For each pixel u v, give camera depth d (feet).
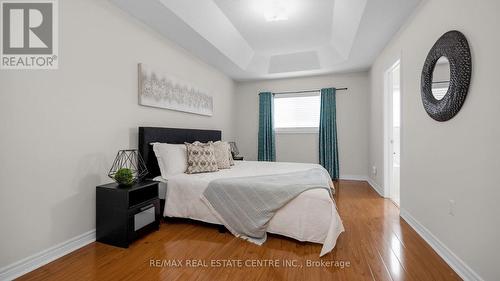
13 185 4.94
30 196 5.23
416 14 7.46
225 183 7.42
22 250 5.08
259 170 9.62
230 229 7.17
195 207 7.68
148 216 7.15
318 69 14.62
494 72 4.20
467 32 4.92
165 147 8.72
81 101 6.38
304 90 16.42
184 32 9.37
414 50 7.60
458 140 5.24
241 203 7.07
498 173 4.12
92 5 6.65
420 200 7.13
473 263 4.74
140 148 8.34
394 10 7.64
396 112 12.53
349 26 9.63
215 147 10.38
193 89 11.69
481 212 4.52
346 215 8.81
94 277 4.98
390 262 5.54
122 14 7.68
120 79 7.64
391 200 10.84
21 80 5.13
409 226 7.74
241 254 5.98
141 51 8.50
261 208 6.76
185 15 8.38
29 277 4.94
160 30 9.22
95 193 6.75
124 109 7.81
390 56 10.12
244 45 12.84
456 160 5.32
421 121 7.09
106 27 7.11
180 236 7.04
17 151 5.01
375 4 7.30
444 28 5.83
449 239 5.58
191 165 8.93
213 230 7.50
